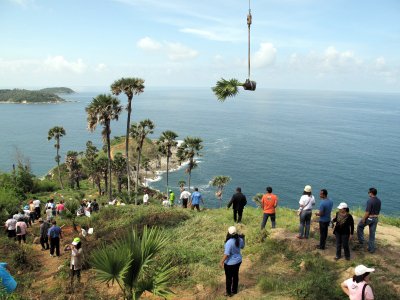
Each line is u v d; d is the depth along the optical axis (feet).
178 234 49.01
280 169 351.46
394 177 316.19
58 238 51.39
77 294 34.09
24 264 46.32
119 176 239.09
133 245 22.52
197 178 314.96
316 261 33.71
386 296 25.81
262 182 306.76
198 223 53.83
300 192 278.87
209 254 40.45
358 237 36.99
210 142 508.94
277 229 44.27
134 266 21.85
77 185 276.41
